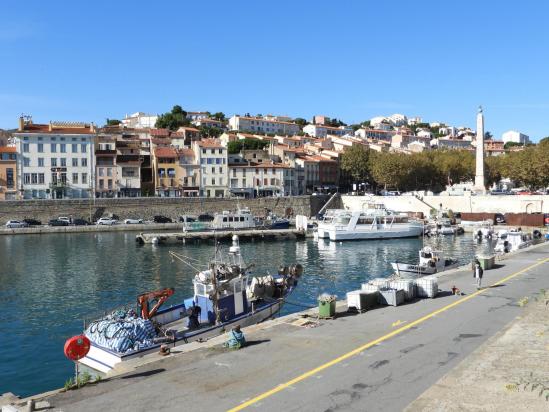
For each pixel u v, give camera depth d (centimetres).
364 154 16100
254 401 1594
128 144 14075
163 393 1680
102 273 5778
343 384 1716
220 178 13700
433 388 1616
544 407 1445
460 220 11756
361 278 5528
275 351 2080
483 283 3556
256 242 9200
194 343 2247
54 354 3017
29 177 11775
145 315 2909
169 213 11812
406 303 2944
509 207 11756
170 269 6069
